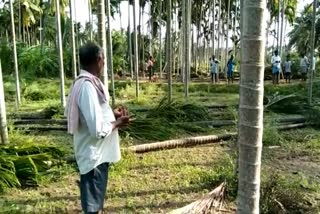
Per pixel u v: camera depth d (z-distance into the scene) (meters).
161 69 27.48
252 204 2.36
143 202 4.63
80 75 2.98
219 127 9.19
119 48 28.67
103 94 3.01
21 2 28.11
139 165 6.14
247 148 2.31
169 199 4.73
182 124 8.64
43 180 5.31
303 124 9.31
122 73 26.59
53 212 4.34
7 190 5.00
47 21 27.58
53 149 6.08
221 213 4.28
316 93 12.97
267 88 15.47
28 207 4.40
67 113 3.01
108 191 4.97
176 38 31.17
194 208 4.04
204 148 7.36
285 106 10.88
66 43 25.95
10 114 10.38
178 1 29.16
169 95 10.22
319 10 28.23
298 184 5.00
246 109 2.28
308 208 4.41
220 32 31.52
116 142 3.21
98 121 2.86
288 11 30.33
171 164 6.21
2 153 5.52
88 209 3.05
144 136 7.85
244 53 2.25
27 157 5.31
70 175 5.66
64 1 23.22
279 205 4.26
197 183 5.27
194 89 17.70
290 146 7.45
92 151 3.00
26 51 22.66
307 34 29.86
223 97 15.38
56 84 17.72
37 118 10.09
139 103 13.11
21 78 19.17
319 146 7.43
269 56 30.38
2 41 23.14
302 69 20.77
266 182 4.52
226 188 4.73
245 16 2.22
